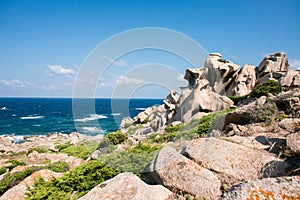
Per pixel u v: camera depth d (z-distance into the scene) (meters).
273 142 5.19
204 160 4.38
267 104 9.10
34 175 5.43
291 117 7.97
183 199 3.61
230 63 19.61
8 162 11.98
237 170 4.08
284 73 18.69
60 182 4.73
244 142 5.54
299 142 4.38
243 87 19.17
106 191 3.65
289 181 2.84
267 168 3.98
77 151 11.36
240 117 8.48
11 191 4.93
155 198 3.51
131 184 3.73
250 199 2.74
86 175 4.70
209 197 3.58
